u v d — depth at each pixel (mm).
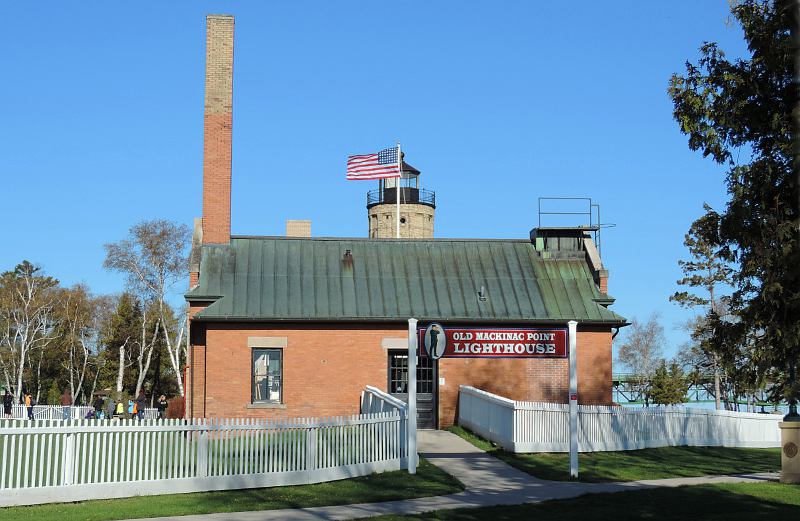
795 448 21719
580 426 28484
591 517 16438
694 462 27594
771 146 15836
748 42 16125
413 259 37750
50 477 19125
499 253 38719
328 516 16641
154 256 80000
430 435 32281
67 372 95625
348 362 34625
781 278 15133
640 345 94875
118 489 18406
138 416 50844
